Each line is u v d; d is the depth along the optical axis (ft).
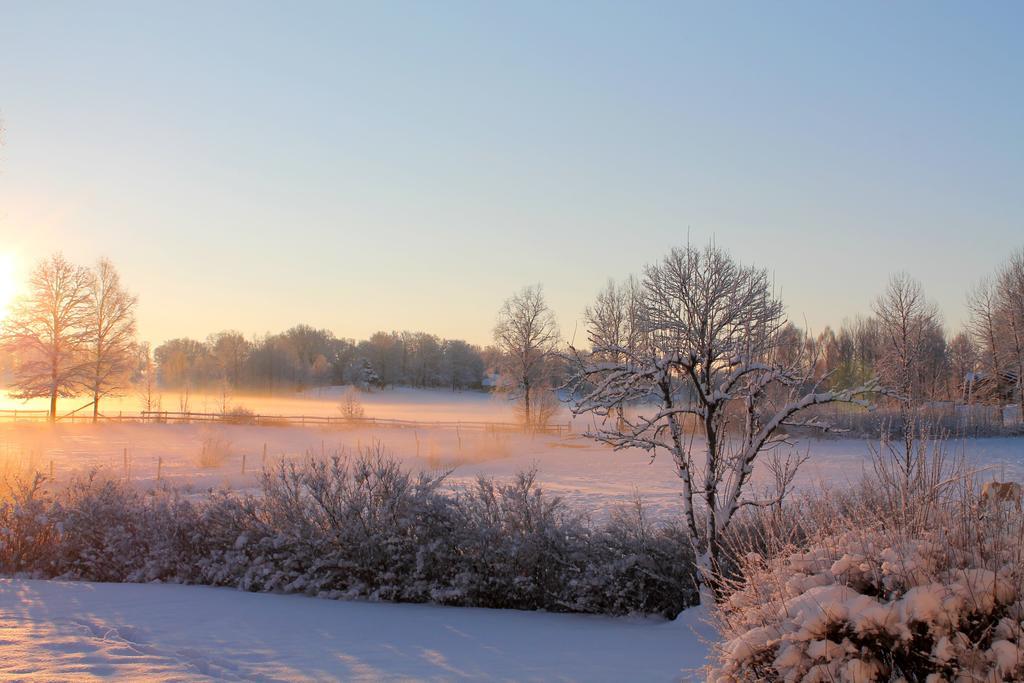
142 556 39.93
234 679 19.39
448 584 35.12
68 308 180.86
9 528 42.34
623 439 31.22
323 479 38.42
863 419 130.62
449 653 23.66
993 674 12.41
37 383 177.68
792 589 15.14
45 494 48.47
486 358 224.33
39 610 29.53
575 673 20.80
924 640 13.32
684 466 30.71
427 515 36.81
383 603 34.45
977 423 127.13
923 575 14.12
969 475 17.87
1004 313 152.76
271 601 33.35
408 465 114.32
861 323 213.05
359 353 469.16
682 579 33.04
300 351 464.65
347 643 25.03
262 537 38.29
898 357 58.44
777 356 30.68
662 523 43.88
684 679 19.63
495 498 37.91
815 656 13.39
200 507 42.47
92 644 22.30
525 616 31.83
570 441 167.73
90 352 185.88
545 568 34.40
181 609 30.48
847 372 108.99
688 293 91.86
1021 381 145.18
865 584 14.82
